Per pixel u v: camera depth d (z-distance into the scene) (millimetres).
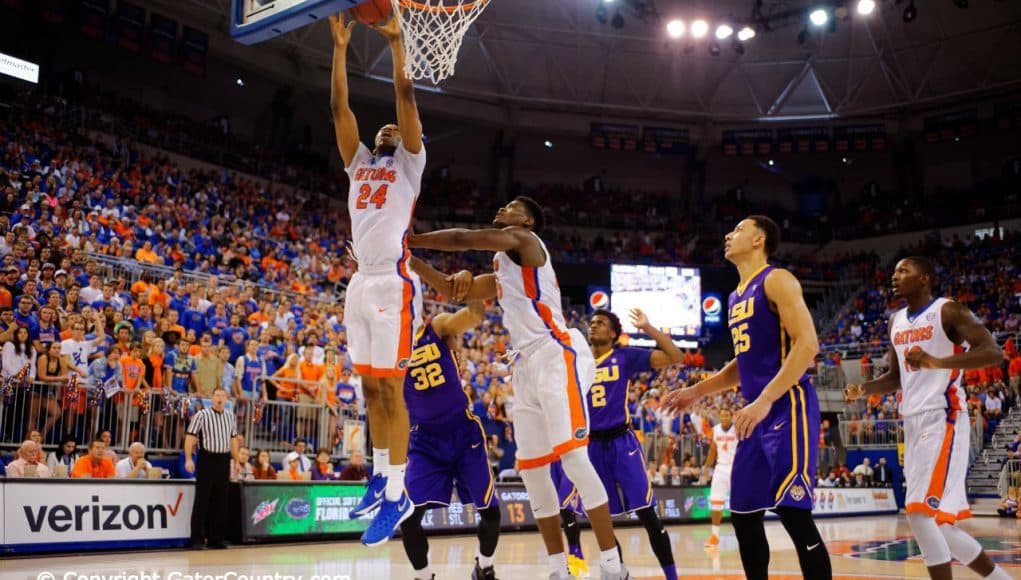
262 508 9898
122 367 10500
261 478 10727
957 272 28672
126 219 16219
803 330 4148
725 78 30344
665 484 15547
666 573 6266
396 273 4430
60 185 16391
